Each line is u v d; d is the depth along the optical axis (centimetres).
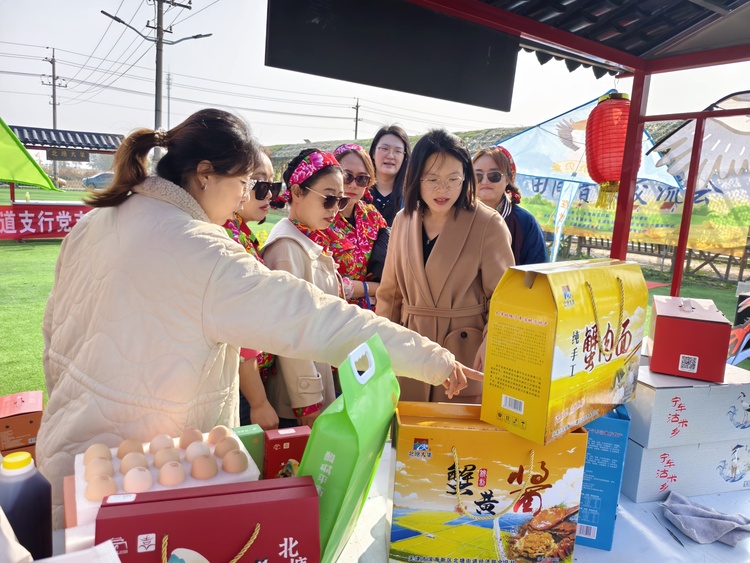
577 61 221
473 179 167
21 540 72
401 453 87
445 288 170
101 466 73
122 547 57
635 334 105
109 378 92
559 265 95
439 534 89
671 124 805
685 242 224
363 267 235
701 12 192
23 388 378
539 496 89
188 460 78
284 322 91
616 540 104
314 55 166
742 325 420
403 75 182
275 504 62
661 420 116
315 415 151
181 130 102
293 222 164
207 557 60
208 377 98
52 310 117
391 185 290
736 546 104
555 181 593
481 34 193
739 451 125
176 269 91
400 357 95
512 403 86
